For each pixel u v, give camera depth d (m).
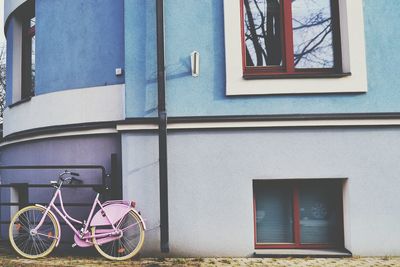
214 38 6.33
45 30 7.74
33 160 7.70
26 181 7.84
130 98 6.28
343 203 6.30
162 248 5.97
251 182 6.16
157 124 6.20
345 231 6.24
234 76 6.23
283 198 6.43
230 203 6.13
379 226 6.09
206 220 6.11
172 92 6.27
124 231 6.01
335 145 6.18
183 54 6.31
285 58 6.51
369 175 6.15
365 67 6.21
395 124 6.16
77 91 7.15
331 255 5.98
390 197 6.13
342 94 6.22
